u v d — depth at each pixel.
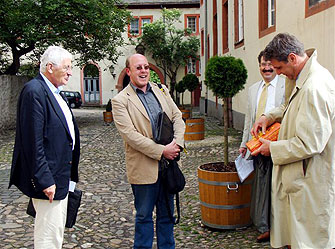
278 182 2.94
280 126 2.97
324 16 6.82
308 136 2.62
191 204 5.68
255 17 12.00
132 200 6.13
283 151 2.78
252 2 12.30
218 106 19.91
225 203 4.45
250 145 3.12
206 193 4.54
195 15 34.41
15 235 4.57
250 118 4.35
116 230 4.83
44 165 2.88
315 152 2.62
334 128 2.68
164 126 3.54
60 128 3.03
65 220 3.24
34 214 3.21
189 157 9.59
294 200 2.81
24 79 18.23
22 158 2.96
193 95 35.47
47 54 3.09
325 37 6.79
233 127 15.66
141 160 3.56
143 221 3.64
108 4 18.98
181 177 3.64
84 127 18.02
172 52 33.41
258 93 4.32
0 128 15.45
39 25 17.02
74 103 34.44
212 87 4.84
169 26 33.44
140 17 34.69
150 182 3.55
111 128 17.56
